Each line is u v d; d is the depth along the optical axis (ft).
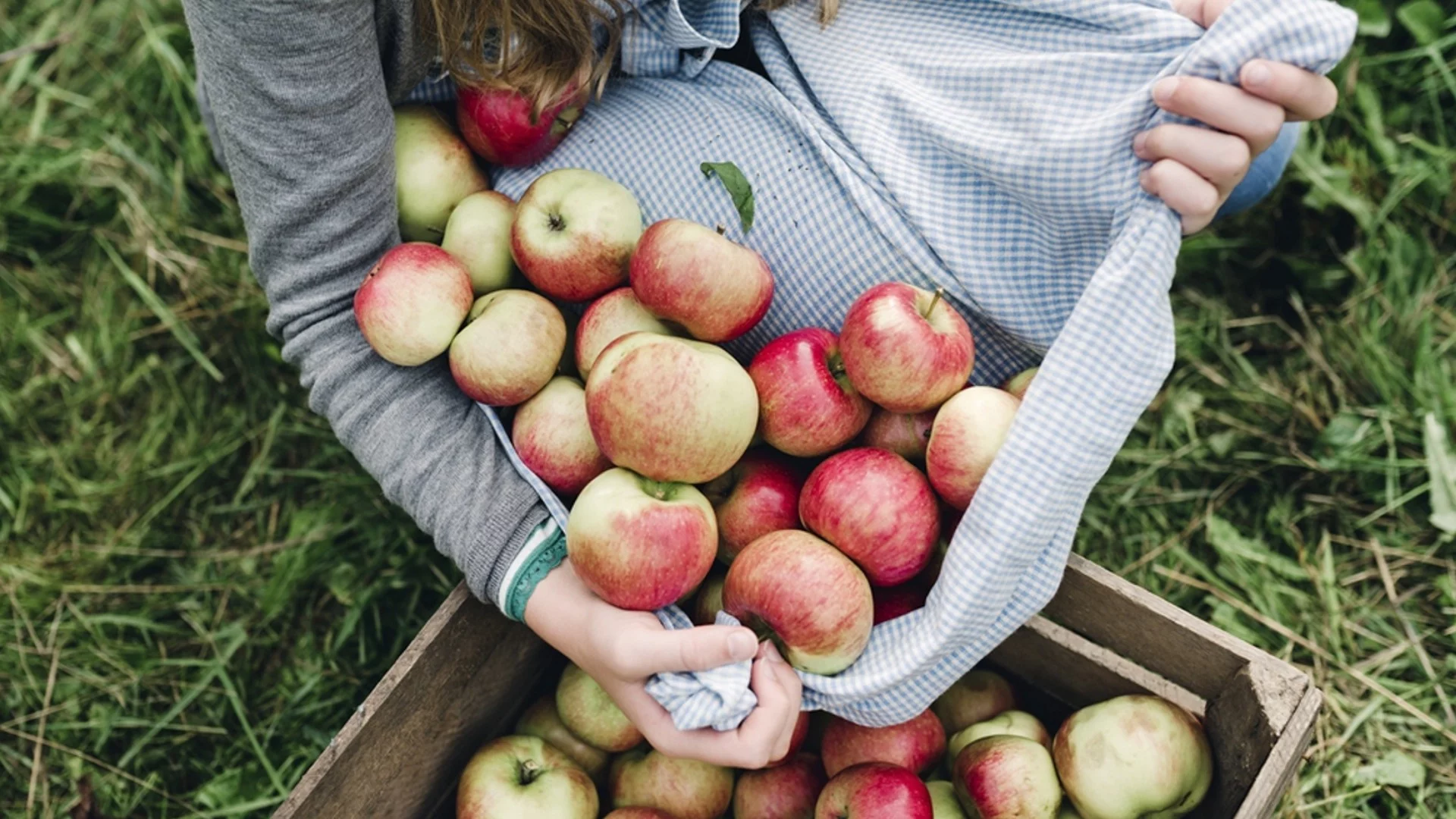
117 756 4.98
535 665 4.20
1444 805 4.51
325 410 3.70
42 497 5.57
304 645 5.20
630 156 4.00
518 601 3.37
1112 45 3.33
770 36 4.08
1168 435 5.38
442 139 4.06
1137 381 3.09
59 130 6.41
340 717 5.02
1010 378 3.82
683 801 3.82
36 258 6.09
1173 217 3.09
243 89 3.36
